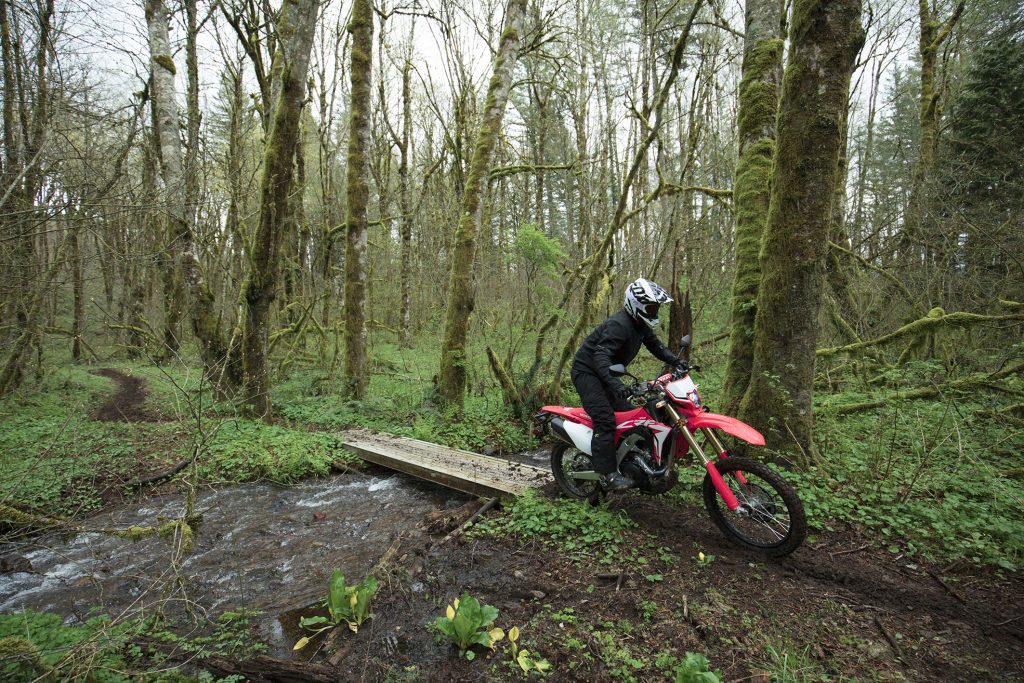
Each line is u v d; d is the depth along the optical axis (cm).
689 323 644
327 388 995
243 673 260
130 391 1120
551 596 320
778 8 579
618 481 391
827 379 761
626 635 279
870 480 435
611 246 727
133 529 393
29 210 412
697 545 368
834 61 431
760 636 272
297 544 435
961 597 299
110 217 516
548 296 741
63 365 1245
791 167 452
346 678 259
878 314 857
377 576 356
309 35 742
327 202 1583
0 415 727
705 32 1413
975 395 562
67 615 334
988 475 410
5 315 859
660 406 377
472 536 406
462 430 716
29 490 496
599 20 1424
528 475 530
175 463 598
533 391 757
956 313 591
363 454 640
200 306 830
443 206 1055
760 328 477
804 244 451
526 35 1030
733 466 359
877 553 347
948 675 243
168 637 294
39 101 542
